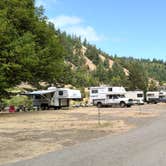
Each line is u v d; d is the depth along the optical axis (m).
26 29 47.28
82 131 23.91
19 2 45.59
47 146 17.11
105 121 32.41
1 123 31.33
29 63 42.88
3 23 40.97
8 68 41.31
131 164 11.46
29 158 13.75
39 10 50.56
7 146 17.27
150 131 22.84
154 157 12.77
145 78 152.25
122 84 145.62
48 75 50.12
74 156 13.41
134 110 54.38
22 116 40.69
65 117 38.84
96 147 15.75
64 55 52.41
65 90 62.47
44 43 49.34
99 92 72.06
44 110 57.81
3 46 41.44
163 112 48.38
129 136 20.12
